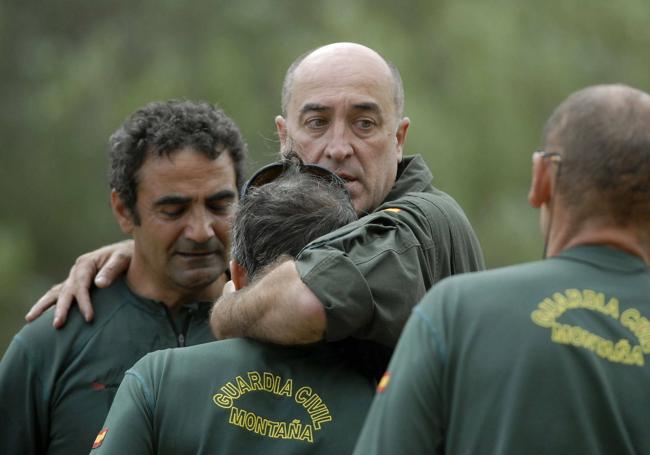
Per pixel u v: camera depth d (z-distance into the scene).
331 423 9.48
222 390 9.55
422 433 8.12
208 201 12.56
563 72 50.41
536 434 7.89
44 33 59.12
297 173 10.59
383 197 12.03
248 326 9.73
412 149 46.66
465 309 8.25
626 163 8.25
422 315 8.35
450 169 46.34
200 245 12.52
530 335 8.08
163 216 12.51
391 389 8.24
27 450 12.38
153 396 9.57
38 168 56.03
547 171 8.53
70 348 12.49
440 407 8.18
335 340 9.56
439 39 50.53
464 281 8.40
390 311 9.66
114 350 12.52
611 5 53.00
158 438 9.49
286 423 9.45
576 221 8.43
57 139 55.47
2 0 58.53
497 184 48.25
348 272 9.51
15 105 57.97
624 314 8.18
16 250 50.09
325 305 9.39
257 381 9.59
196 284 12.62
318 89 11.87
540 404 7.94
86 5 58.72
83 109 54.84
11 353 12.49
